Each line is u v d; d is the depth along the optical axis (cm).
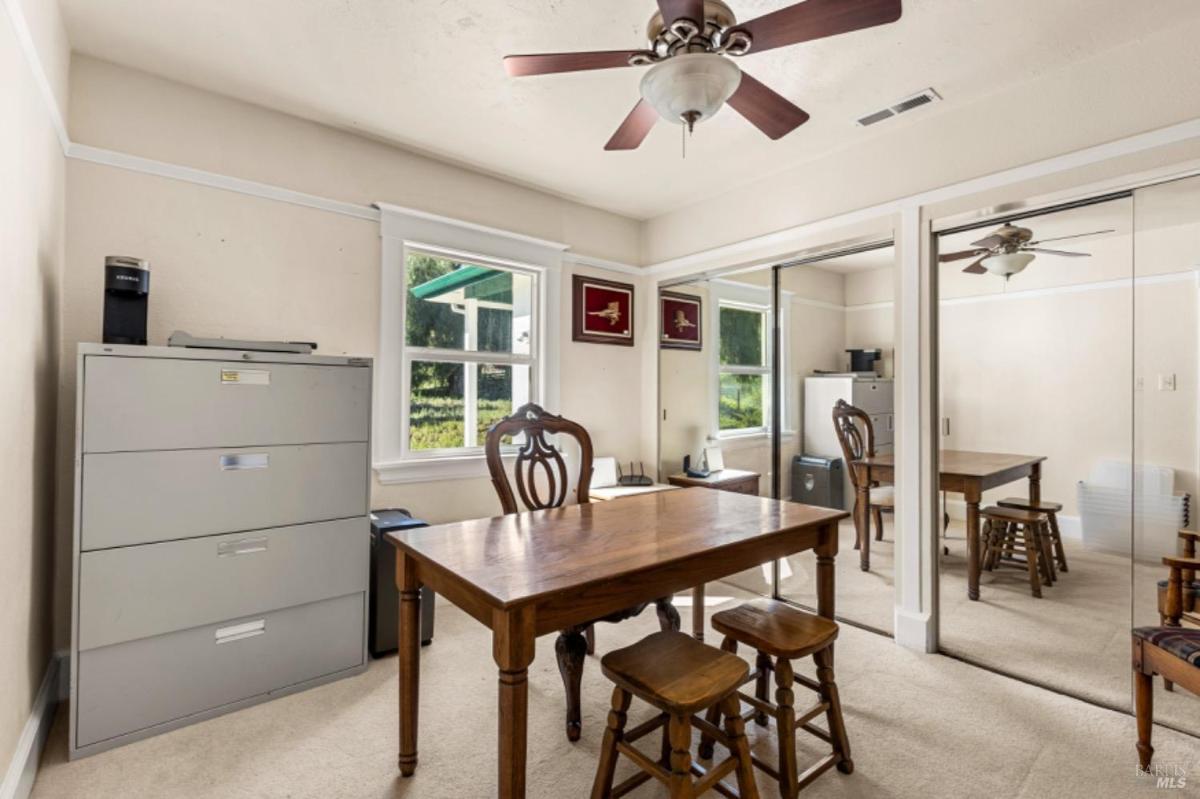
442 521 309
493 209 329
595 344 382
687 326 382
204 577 194
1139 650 166
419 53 209
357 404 229
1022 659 228
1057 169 212
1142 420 203
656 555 147
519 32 196
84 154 210
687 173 319
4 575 141
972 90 227
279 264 256
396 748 178
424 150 293
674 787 122
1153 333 200
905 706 204
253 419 204
